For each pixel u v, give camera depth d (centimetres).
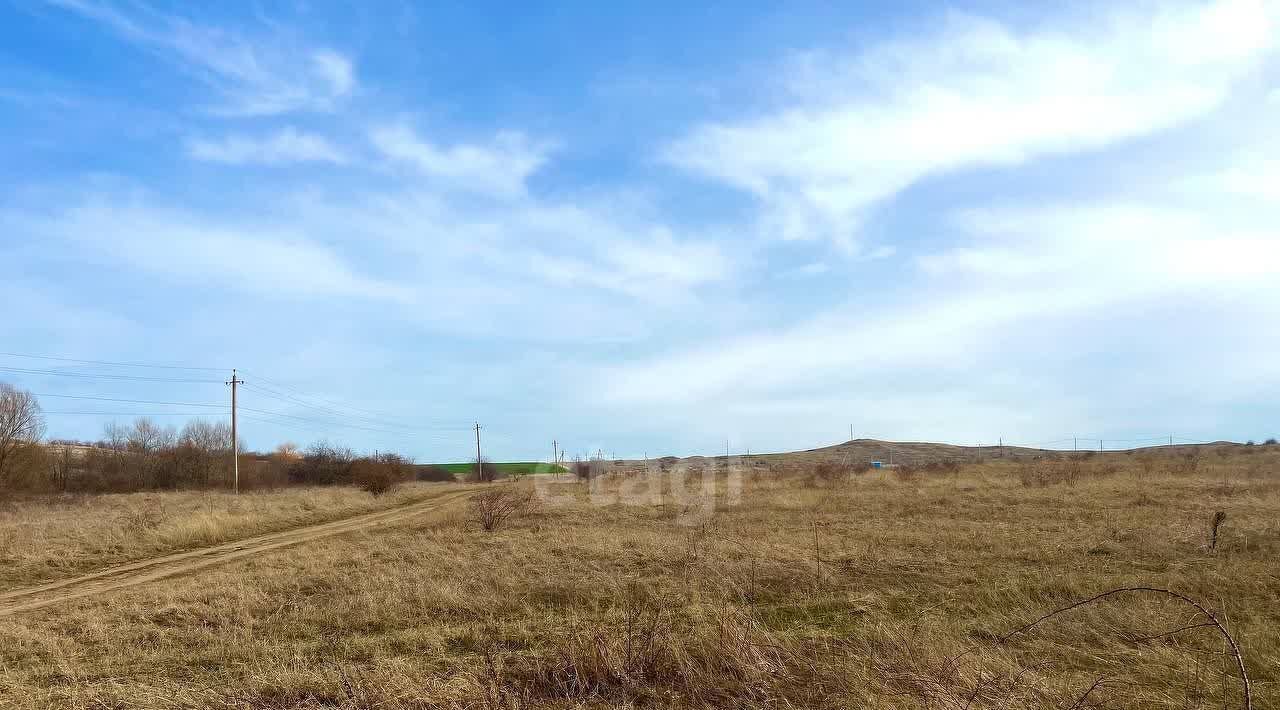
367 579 1109
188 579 1290
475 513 2292
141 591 1175
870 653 595
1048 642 647
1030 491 2295
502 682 573
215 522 2198
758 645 618
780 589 960
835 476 3338
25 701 591
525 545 1457
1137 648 618
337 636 799
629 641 614
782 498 2392
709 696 550
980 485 2733
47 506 3269
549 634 743
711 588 930
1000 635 674
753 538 1396
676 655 596
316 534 2202
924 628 671
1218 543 1164
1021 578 934
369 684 574
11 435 3838
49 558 1596
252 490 4934
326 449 5938
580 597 941
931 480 3206
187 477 5109
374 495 3888
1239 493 2062
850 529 1518
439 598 946
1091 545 1187
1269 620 694
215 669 692
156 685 629
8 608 1143
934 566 1062
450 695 537
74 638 836
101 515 2536
